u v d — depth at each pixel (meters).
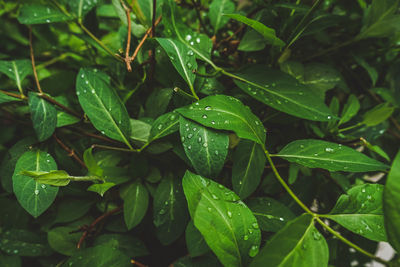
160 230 0.36
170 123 0.35
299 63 0.42
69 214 0.39
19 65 0.39
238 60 0.43
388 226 0.27
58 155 0.38
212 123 0.32
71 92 0.44
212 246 0.29
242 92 0.40
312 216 0.31
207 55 0.38
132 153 0.38
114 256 0.33
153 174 0.39
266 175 0.41
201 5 0.45
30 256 0.39
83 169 0.38
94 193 0.39
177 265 0.34
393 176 0.27
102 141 0.40
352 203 0.32
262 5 0.39
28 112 0.41
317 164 0.33
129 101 0.42
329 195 0.42
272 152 0.40
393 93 0.46
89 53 0.45
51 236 0.37
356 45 0.45
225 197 0.31
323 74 0.42
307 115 0.35
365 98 0.47
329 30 0.47
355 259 0.45
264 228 0.34
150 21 0.41
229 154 0.38
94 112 0.35
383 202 0.27
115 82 0.42
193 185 0.31
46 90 0.42
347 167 0.32
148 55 0.40
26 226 0.40
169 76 0.37
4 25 0.50
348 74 0.48
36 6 0.40
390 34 0.42
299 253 0.29
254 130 0.33
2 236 0.38
